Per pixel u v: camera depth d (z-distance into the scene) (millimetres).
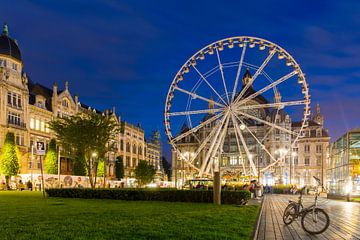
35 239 13406
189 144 154875
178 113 58344
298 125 149250
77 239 13430
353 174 54750
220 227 17250
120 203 34531
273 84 56406
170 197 38438
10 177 79375
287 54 55875
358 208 36719
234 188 55469
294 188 87812
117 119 139125
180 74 58781
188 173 123000
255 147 140500
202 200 36938
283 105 55875
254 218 21906
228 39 57469
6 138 77750
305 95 55656
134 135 151000
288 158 139250
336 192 62500
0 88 83812
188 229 16391
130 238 13898
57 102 103688
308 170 144375
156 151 193250
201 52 58062
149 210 26484
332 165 66875
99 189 42594
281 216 26594
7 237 13719
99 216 21625
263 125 141875
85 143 58938
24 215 22172
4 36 89875
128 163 144250
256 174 59500
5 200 37031
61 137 62750
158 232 15289
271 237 16953
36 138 95062
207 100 58062
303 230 19188
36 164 93062
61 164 98062
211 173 58344
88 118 62594
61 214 22859
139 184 113750
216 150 57125
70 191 43719
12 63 89375
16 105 89062
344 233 18641
